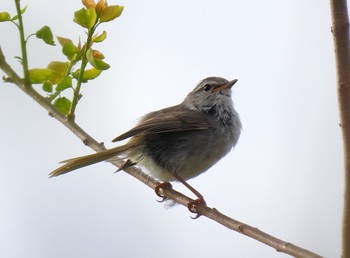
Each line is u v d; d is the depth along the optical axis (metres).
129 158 11.66
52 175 10.32
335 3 4.90
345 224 4.31
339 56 4.83
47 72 9.02
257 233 7.00
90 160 10.35
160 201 11.83
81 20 8.30
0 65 9.10
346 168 4.48
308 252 6.12
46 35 8.63
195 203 10.26
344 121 4.66
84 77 9.17
